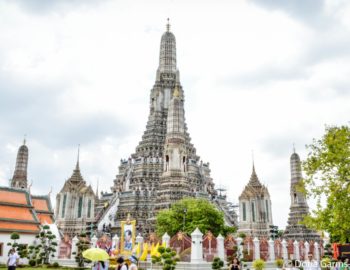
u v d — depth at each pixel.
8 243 58.59
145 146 140.00
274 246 64.31
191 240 54.38
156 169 130.62
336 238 42.66
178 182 105.75
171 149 109.69
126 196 120.62
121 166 145.88
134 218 112.94
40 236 61.31
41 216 77.38
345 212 35.84
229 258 51.62
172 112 115.12
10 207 68.44
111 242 66.31
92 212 111.25
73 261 58.44
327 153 37.84
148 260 56.59
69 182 111.75
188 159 134.38
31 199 77.12
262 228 103.69
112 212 117.69
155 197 112.56
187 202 78.31
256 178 110.38
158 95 149.75
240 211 107.88
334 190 36.66
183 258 52.50
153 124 145.12
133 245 59.03
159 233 74.81
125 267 23.38
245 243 59.28
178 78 151.50
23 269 49.88
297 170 118.62
